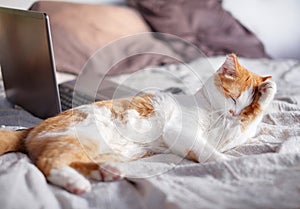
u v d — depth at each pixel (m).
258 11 2.43
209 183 0.70
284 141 0.89
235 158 0.80
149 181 0.71
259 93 0.93
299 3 2.50
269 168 0.74
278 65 1.95
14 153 0.85
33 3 1.80
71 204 0.65
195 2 2.17
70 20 1.80
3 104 1.40
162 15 2.07
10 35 1.21
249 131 0.92
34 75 1.17
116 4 2.20
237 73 0.93
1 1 1.70
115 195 0.69
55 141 0.79
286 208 0.61
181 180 0.72
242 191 0.66
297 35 2.57
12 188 0.67
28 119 1.20
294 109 1.17
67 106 1.14
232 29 2.22
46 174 0.73
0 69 1.47
